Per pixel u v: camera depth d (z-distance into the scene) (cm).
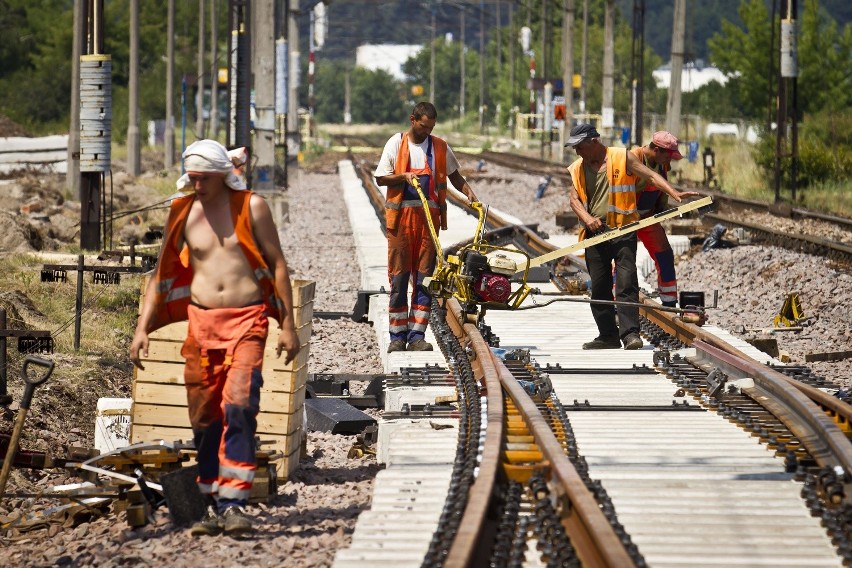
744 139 19500
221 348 2273
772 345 4375
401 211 3881
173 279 2320
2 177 12681
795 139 10356
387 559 1992
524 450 2542
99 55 6969
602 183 3994
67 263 6181
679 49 13912
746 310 5662
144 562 2212
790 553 2052
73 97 10019
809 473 2492
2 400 3353
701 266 6912
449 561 1747
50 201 9250
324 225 10262
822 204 10531
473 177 16462
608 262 4078
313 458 3170
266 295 2320
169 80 16188
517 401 2920
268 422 2838
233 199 2278
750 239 7706
